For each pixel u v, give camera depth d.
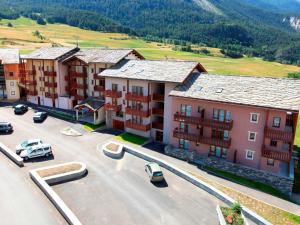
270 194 38.38
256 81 44.94
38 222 28.83
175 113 49.31
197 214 31.78
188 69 51.12
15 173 38.69
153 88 53.56
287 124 43.59
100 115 62.34
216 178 41.34
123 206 32.59
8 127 55.47
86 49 71.56
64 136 54.97
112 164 43.41
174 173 41.31
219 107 44.69
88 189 35.91
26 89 80.88
